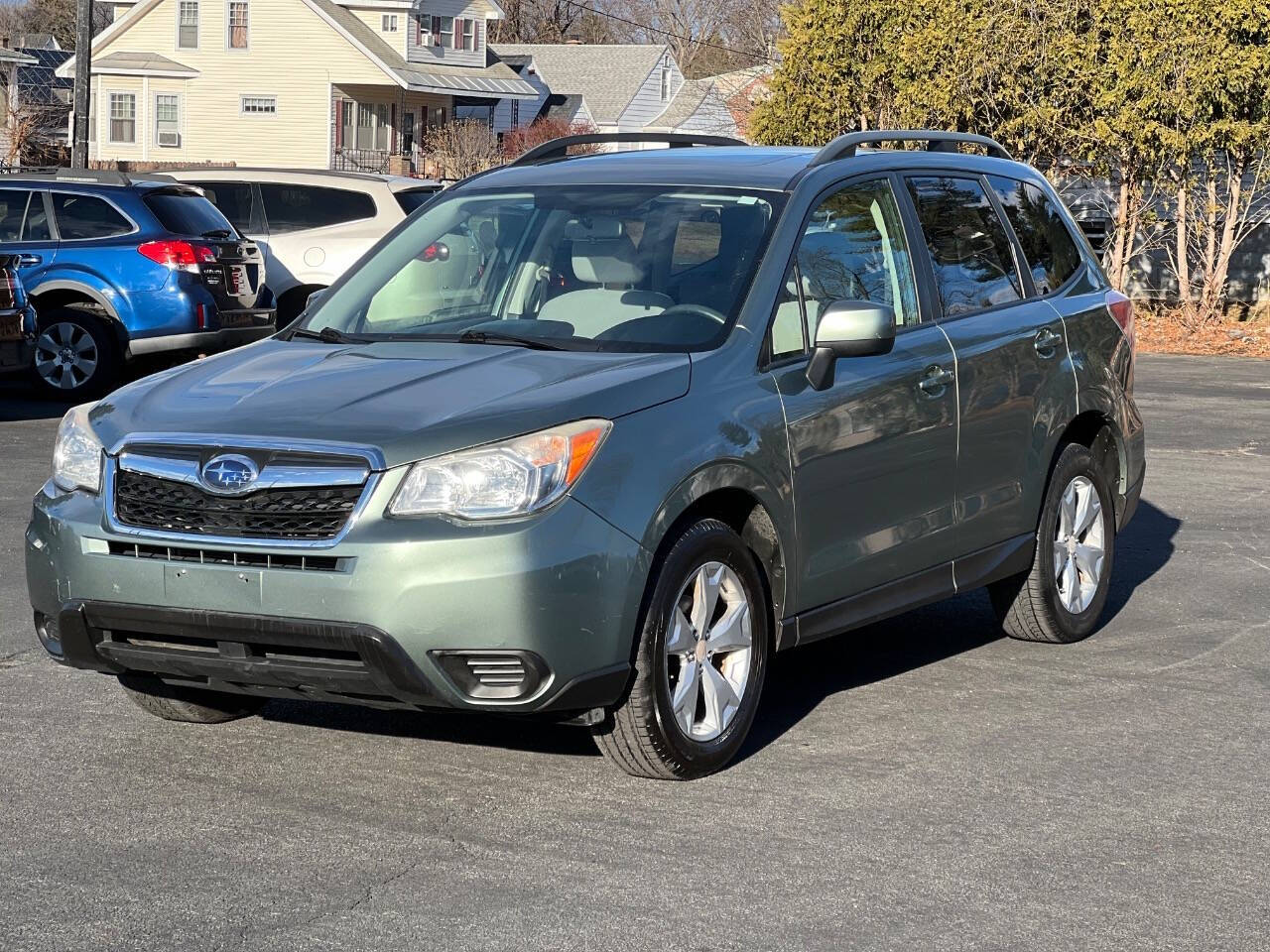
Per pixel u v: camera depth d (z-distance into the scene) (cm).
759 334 532
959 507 615
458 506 452
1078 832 471
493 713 464
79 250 1452
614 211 584
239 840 457
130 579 471
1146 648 688
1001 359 635
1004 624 689
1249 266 2625
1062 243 725
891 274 601
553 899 416
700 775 512
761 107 2847
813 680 634
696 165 610
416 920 403
